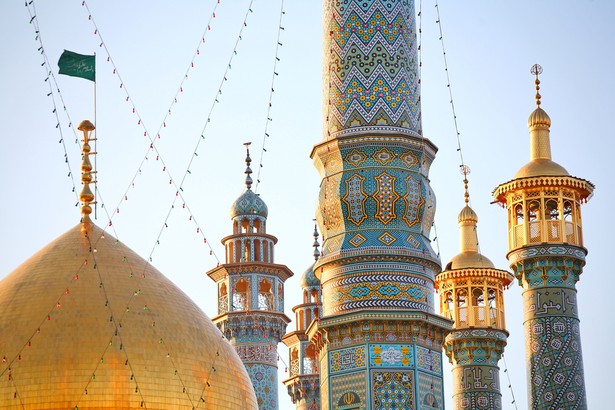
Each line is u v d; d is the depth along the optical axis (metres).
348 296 39.72
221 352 41.03
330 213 40.53
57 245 41.34
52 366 38.47
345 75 41.12
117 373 38.75
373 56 41.12
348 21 41.53
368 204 40.03
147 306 40.19
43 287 39.94
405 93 41.06
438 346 39.88
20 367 38.41
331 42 41.62
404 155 40.47
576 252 42.53
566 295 42.31
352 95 40.88
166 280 41.59
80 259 40.69
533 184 42.81
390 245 39.78
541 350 41.91
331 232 40.62
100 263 40.72
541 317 42.06
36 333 38.94
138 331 39.56
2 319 39.25
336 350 39.56
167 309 40.53
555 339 41.84
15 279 40.44
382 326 39.22
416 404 38.78
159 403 39.03
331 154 40.72
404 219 40.16
